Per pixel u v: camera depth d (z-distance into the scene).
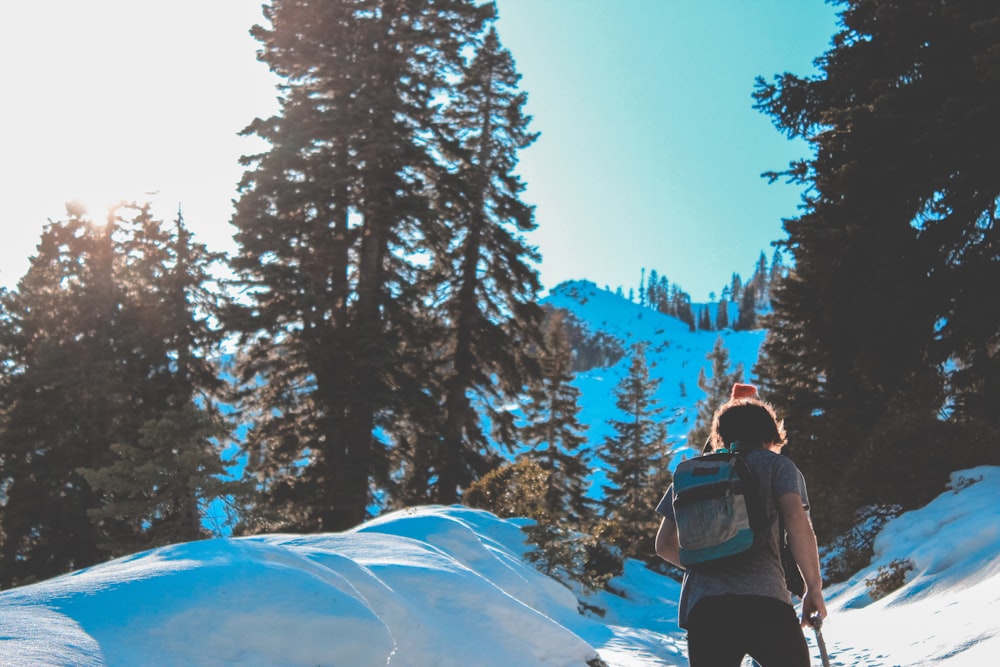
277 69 26.28
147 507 16.45
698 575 2.82
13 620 2.94
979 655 4.98
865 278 17.03
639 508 52.53
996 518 9.10
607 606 15.13
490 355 29.64
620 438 58.28
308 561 4.70
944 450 13.12
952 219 16.81
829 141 18.33
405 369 25.89
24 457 26.22
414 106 26.39
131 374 26.52
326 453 22.94
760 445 3.16
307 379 23.92
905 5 18.12
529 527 13.48
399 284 25.42
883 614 8.27
